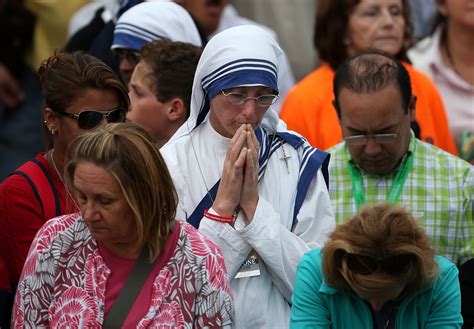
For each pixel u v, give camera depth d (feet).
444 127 54.75
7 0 68.80
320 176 41.04
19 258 40.45
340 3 56.80
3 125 69.36
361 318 37.65
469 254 44.62
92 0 69.36
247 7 76.07
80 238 36.09
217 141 40.91
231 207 39.22
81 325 35.09
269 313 39.70
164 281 35.53
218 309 35.78
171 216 35.86
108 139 34.63
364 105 43.21
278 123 41.68
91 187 34.47
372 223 36.06
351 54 56.95
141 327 34.88
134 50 52.21
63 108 40.47
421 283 36.55
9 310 41.37
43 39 69.77
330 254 36.47
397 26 57.72
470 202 44.75
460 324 38.22
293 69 76.43
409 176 45.11
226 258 38.99
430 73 63.36
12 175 41.04
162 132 46.96
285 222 40.29
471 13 61.46
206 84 40.04
